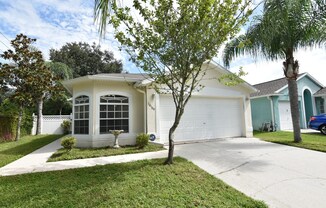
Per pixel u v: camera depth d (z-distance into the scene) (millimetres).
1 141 12758
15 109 13945
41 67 13953
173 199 4039
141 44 5773
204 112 11883
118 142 10266
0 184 4969
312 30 9367
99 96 10133
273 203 4031
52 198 4125
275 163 6523
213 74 12039
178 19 5586
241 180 5211
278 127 17094
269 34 9133
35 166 6609
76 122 10617
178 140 10992
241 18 5816
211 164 6570
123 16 5348
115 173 5637
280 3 8375
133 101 10812
